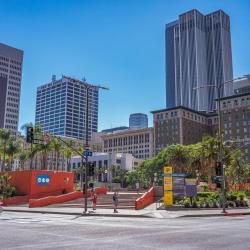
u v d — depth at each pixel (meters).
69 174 56.59
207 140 59.41
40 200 42.69
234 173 76.94
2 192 50.78
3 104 195.38
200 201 36.66
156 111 168.50
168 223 20.39
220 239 12.70
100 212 31.22
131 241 12.03
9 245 11.09
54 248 10.45
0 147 69.00
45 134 44.09
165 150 107.75
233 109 150.75
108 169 147.38
